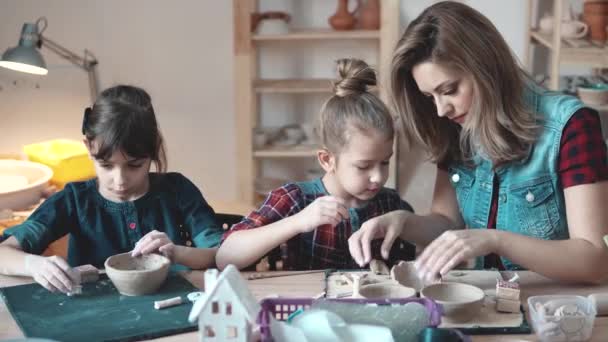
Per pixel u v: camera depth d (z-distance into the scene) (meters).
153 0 3.02
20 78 3.04
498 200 1.56
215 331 0.96
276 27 2.84
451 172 1.65
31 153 2.58
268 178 3.14
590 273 1.31
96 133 1.54
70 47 3.05
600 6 2.71
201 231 1.69
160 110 3.13
